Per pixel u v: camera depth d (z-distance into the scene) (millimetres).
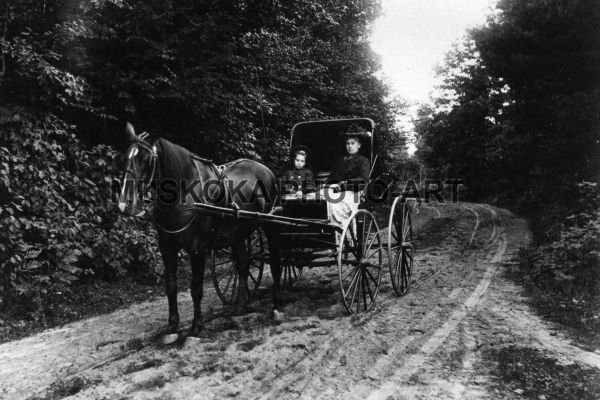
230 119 10992
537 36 15016
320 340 4969
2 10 7020
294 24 13430
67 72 7340
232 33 10555
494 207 26016
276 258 6129
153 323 6020
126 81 8297
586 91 13938
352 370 4234
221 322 5727
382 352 4645
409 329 5371
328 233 6133
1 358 4883
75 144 7816
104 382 4066
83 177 7820
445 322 5652
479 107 29984
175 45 9195
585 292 6590
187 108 9984
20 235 6469
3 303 6188
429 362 4398
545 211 16266
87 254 7383
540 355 4492
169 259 5129
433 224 17375
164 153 4836
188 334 5164
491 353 4586
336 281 8125
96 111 8078
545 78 15195
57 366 4586
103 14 8289
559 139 14594
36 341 5445
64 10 7488
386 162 22594
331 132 8055
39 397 3895
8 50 6820
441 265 9539
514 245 12039
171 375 4137
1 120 6727
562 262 7676
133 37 8242
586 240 7500
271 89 13844
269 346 4781
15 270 6293
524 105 16562
